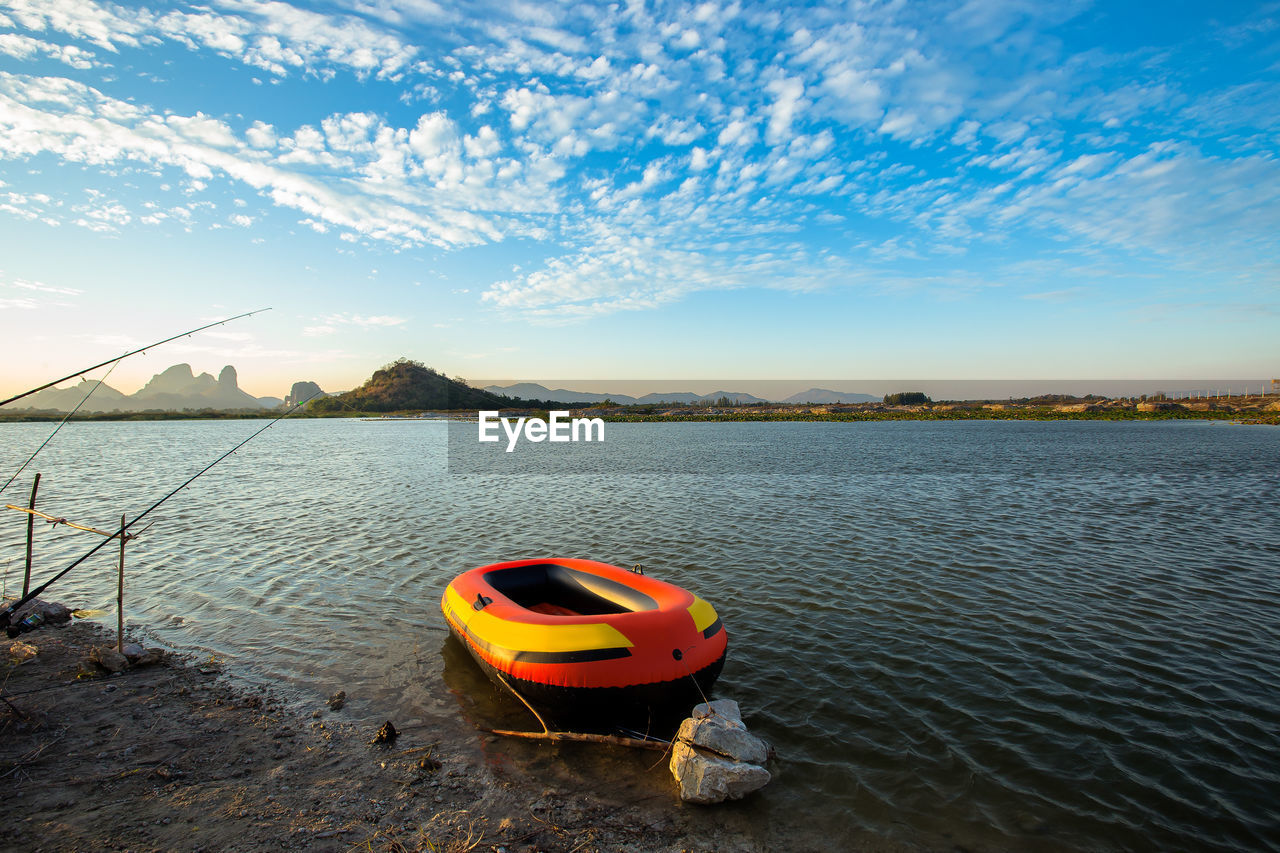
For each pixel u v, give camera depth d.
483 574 7.57
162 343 6.64
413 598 9.17
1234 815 4.47
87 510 16.78
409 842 4.01
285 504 17.81
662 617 5.82
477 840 4.05
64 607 8.20
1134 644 7.56
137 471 27.44
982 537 13.31
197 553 11.80
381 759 5.04
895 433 61.00
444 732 5.50
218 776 4.70
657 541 12.98
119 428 79.81
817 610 8.77
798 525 14.61
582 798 4.58
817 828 4.29
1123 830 4.31
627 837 4.14
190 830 4.02
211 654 7.11
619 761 5.09
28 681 6.22
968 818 4.42
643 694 5.48
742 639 7.71
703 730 4.86
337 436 60.00
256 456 35.78
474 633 6.34
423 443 48.84
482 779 4.80
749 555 11.80
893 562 11.28
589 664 5.45
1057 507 17.08
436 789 4.65
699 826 4.28
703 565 11.11
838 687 6.43
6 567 10.75
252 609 8.63
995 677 6.67
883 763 5.09
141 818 4.12
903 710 5.96
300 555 11.69
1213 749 5.32
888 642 7.62
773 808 4.49
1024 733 5.56
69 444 47.31
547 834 4.15
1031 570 10.74
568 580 7.64
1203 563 11.22
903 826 4.32
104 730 5.31
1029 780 4.88
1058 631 7.98
